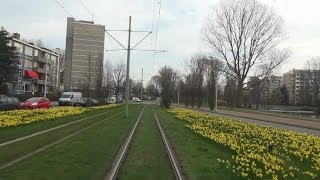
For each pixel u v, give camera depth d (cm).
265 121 5403
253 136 2616
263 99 17088
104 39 6950
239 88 9556
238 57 9500
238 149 1822
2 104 4334
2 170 1280
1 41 7981
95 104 7950
